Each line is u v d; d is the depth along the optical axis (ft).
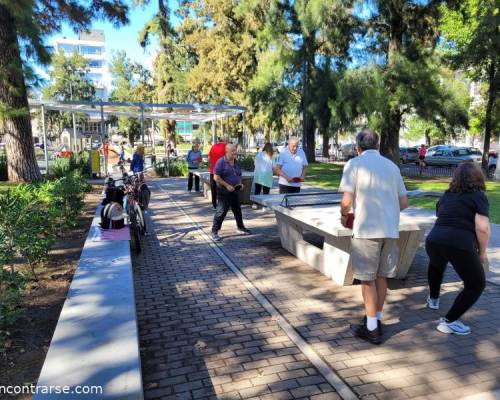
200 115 87.86
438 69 63.00
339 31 69.00
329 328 13.58
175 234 26.94
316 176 66.85
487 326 13.67
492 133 78.79
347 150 126.31
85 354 9.12
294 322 14.05
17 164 50.03
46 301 14.93
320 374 10.93
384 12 65.31
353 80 63.87
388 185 12.09
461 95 63.26
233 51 106.42
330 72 75.56
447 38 76.74
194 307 15.35
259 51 100.73
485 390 10.20
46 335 12.43
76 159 67.82
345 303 15.60
